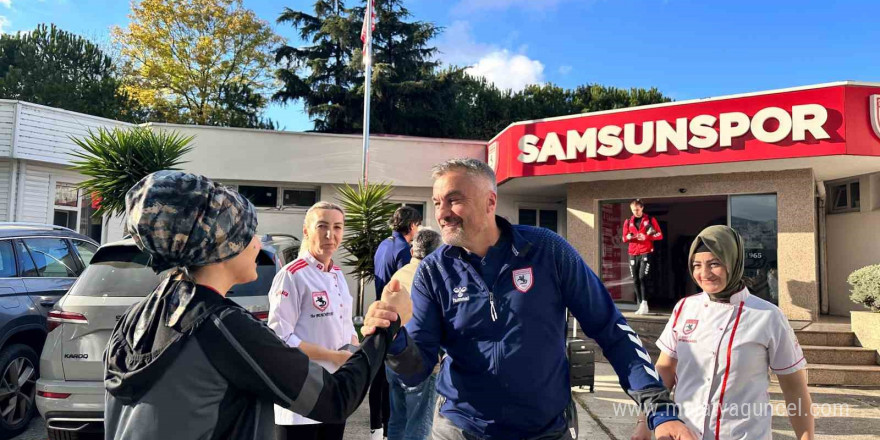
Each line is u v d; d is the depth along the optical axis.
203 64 28.84
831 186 11.23
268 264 4.31
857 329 7.47
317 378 1.34
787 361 2.31
